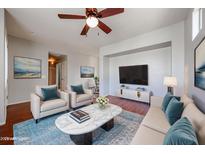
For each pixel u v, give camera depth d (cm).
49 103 249
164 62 369
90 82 708
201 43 154
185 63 261
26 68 415
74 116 172
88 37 378
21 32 337
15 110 313
